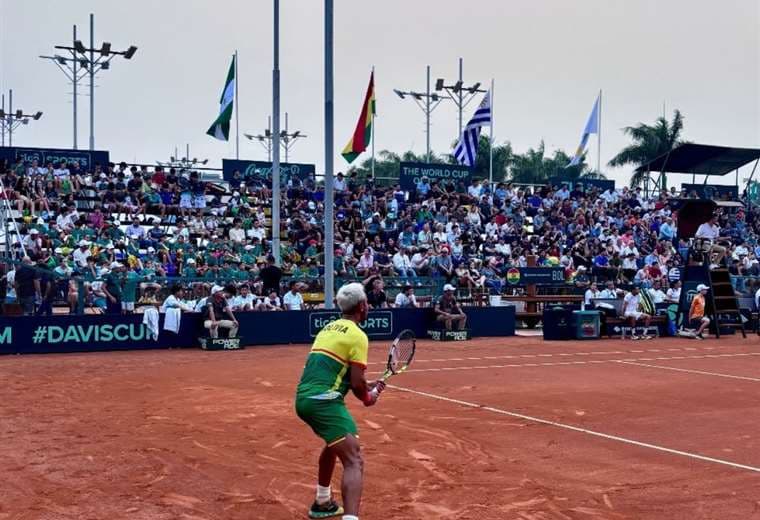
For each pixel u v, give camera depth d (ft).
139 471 29.07
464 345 74.84
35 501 25.54
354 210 116.67
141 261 87.15
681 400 44.65
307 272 90.17
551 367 58.80
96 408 41.14
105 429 36.01
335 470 29.27
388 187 138.41
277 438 34.22
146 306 74.49
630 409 41.83
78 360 62.03
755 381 52.11
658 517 24.34
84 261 83.20
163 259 88.94
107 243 90.68
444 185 137.18
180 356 64.90
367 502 25.58
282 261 99.04
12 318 65.82
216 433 35.17
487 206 131.34
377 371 55.88
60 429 36.01
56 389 47.32
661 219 140.26
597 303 84.58
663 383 51.03
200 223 106.93
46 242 88.94
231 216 113.50
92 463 30.17
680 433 36.14
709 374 55.47
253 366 58.13
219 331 70.13
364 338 22.61
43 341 66.69
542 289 95.20
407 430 36.11
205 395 45.03
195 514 24.38
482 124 137.18
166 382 50.08
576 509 25.02
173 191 116.78
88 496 26.11
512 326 85.30
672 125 195.21
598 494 26.68
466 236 112.78
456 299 85.97
